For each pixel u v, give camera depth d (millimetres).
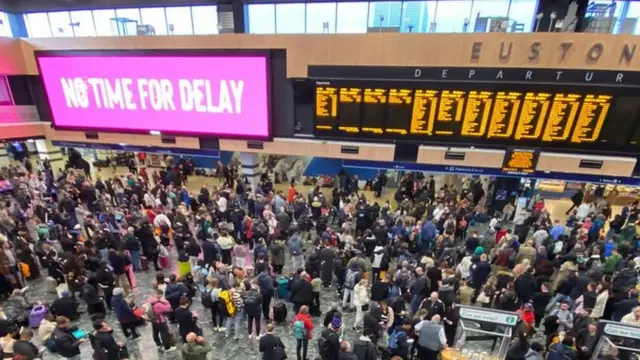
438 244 9688
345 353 5797
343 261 9258
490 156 10844
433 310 6992
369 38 10469
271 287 8141
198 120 12594
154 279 9922
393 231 10617
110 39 12227
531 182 13375
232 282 7996
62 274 8812
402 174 17609
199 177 18875
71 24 16203
